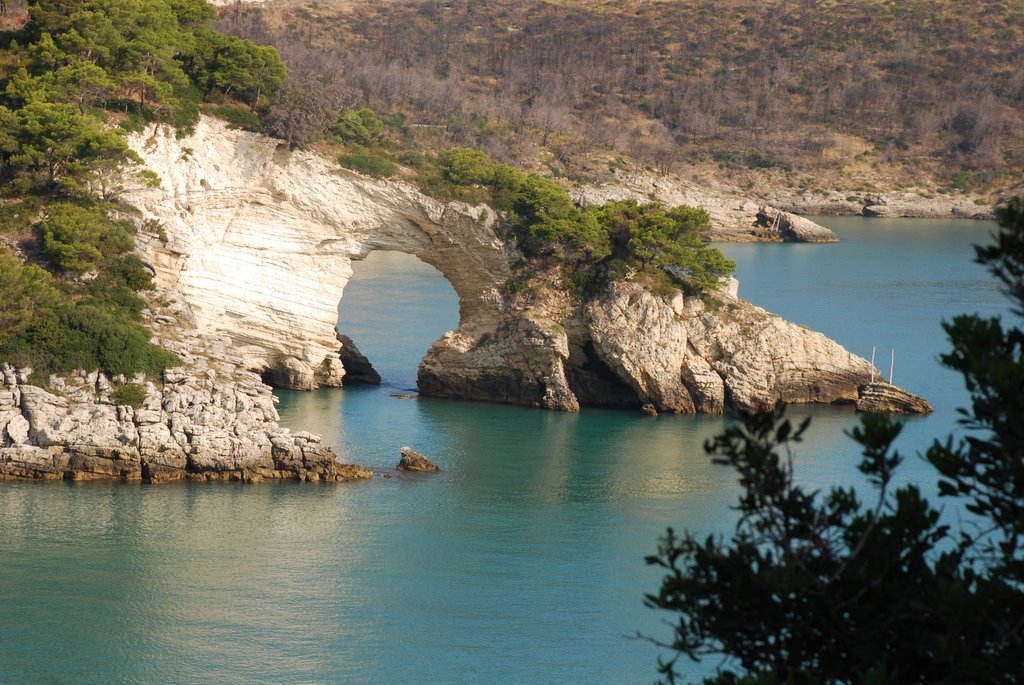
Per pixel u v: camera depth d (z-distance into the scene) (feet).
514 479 392.88
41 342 378.12
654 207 529.04
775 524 112.57
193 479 369.09
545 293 509.76
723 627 110.42
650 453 429.38
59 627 273.54
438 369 512.22
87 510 340.59
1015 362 102.32
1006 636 99.86
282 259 497.87
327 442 426.92
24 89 471.62
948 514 349.20
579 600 296.10
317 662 261.44
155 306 426.10
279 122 492.95
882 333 650.02
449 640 272.92
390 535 335.26
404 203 508.53
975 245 104.78
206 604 287.28
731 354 501.97
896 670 104.12
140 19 516.73
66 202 442.50
